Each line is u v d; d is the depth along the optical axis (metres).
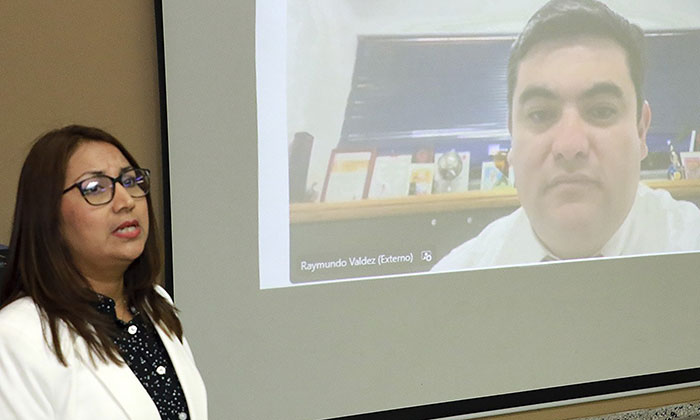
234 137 3.16
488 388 3.60
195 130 3.11
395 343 3.44
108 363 1.50
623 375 3.83
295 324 3.29
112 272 1.61
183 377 1.62
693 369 3.95
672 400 3.95
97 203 1.54
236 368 3.23
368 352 3.40
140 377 1.58
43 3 3.01
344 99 3.29
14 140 3.00
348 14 3.28
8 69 2.98
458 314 3.52
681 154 3.84
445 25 3.42
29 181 1.54
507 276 3.58
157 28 3.05
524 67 3.55
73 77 3.05
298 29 3.22
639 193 3.77
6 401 1.43
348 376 3.38
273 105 3.20
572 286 3.70
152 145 3.15
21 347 1.44
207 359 3.18
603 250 3.74
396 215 3.40
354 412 3.40
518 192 3.58
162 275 3.13
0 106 2.98
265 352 3.26
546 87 3.59
